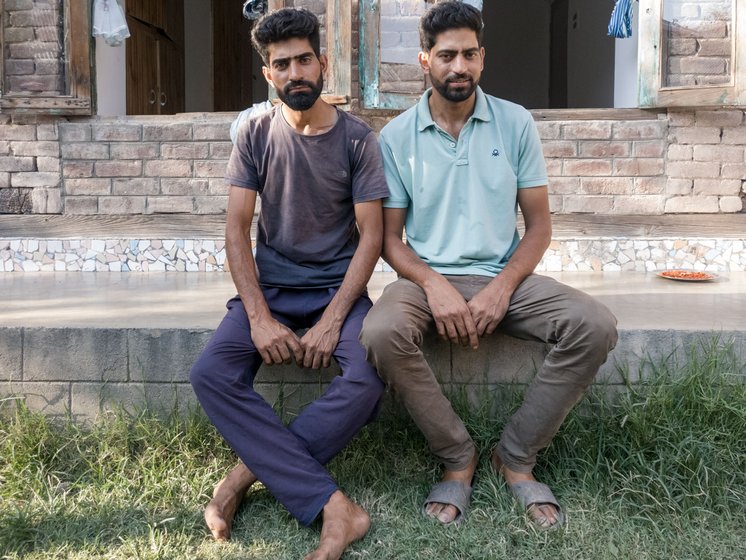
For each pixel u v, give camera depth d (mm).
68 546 2098
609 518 2195
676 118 4645
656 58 4551
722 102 4422
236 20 8844
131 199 4938
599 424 2516
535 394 2256
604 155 4707
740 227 4684
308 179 2422
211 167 4883
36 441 2613
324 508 2129
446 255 2500
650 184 4699
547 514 2197
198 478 2467
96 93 5031
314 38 2332
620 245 4656
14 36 4852
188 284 4074
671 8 4531
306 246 2484
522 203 2562
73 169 4938
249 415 2215
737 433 2436
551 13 10242
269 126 2457
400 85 4777
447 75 2375
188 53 7875
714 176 4660
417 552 2061
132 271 4820
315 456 2254
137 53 6430
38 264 4852
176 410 2693
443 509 2232
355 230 2627
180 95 7602
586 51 8500
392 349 2158
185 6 7766
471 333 2299
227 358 2273
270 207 2494
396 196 2504
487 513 2244
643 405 2477
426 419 2260
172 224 4941
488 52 10500
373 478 2459
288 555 2061
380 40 4684
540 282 2348
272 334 2303
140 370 2746
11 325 2787
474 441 2545
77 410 2777
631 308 3156
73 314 3043
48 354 2766
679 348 2693
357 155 2432
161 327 2746
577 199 4738
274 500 2361
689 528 2164
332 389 2283
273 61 2307
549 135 4723
